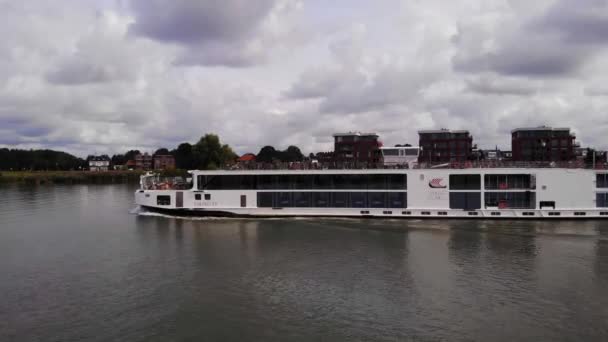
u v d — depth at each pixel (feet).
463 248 156.46
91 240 173.47
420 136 441.27
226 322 97.25
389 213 217.36
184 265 137.49
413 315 100.22
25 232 191.31
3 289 117.39
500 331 92.43
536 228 191.11
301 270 131.75
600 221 206.90
